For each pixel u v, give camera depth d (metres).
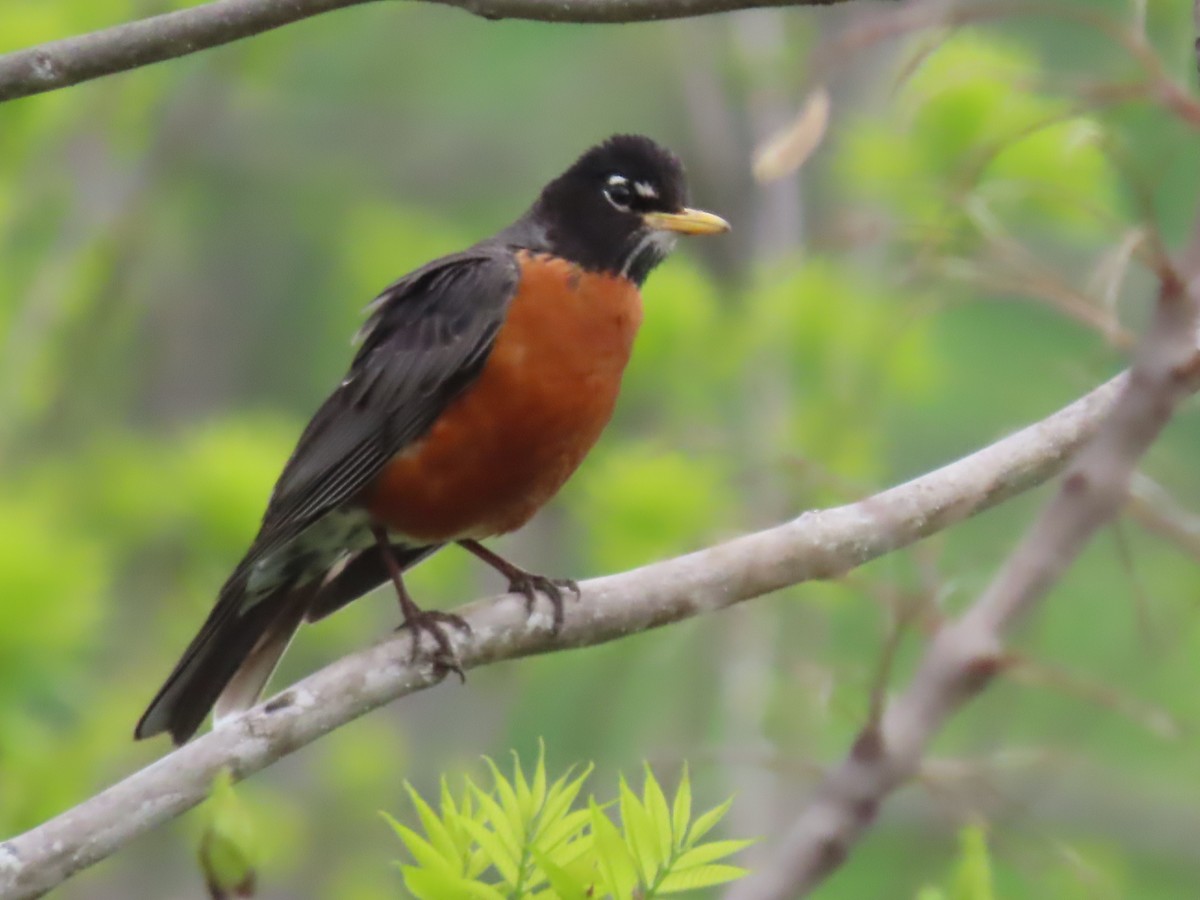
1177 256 6.58
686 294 13.20
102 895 14.20
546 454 9.14
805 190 13.94
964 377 15.09
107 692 13.50
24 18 14.11
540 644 7.46
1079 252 11.32
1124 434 5.20
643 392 13.30
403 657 7.23
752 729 10.12
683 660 11.66
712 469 12.09
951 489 7.24
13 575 11.65
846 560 7.21
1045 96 10.84
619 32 18.83
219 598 8.73
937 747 8.24
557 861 5.22
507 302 9.00
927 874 8.38
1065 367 8.71
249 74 16.91
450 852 5.26
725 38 14.65
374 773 14.59
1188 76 8.41
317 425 9.18
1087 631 10.52
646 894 5.12
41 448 15.85
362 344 9.42
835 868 5.20
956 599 7.08
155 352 18.67
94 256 16.02
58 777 11.91
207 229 19.08
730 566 7.32
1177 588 10.20
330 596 9.38
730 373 13.09
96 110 16.06
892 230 8.27
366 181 19.25
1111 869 10.77
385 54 19.55
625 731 12.05
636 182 9.38
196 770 6.51
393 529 9.21
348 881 14.22
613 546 12.11
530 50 19.30
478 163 19.38
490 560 9.37
